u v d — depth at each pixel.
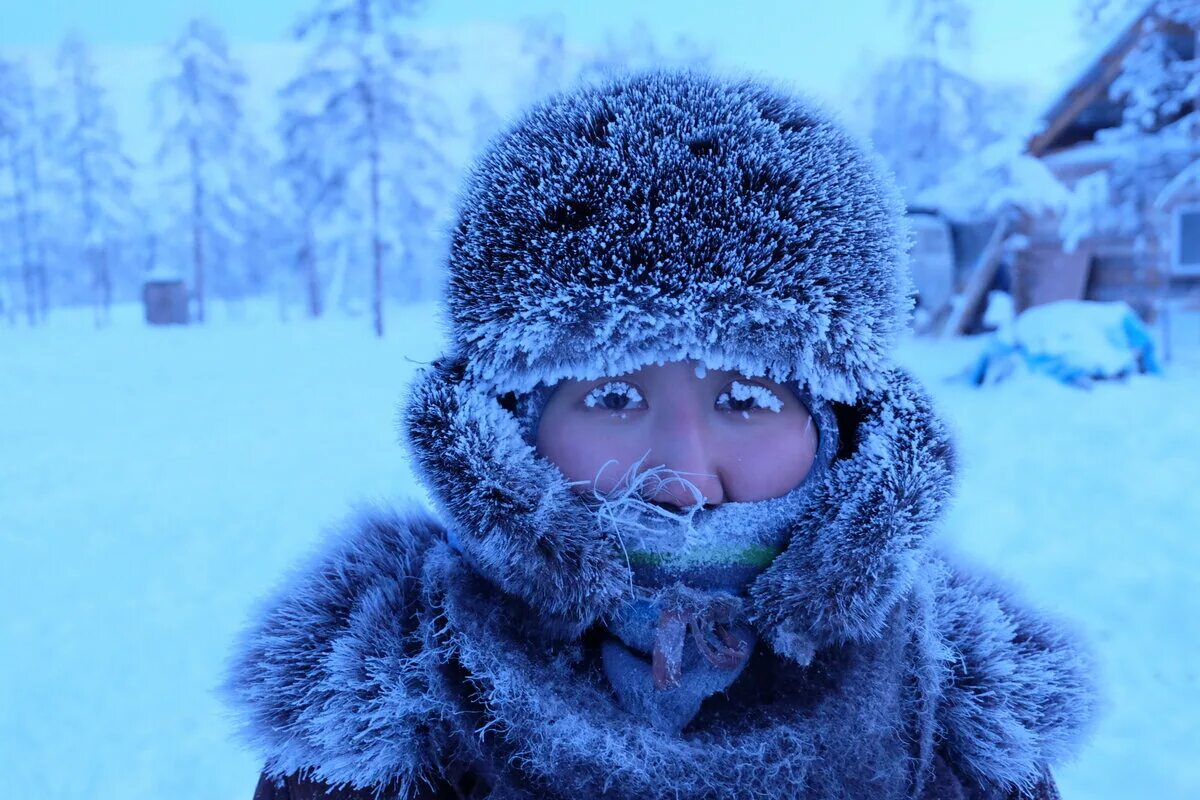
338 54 26.61
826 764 0.72
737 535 0.76
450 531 0.80
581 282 0.72
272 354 17.58
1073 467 5.83
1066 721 0.91
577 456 0.77
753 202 0.73
